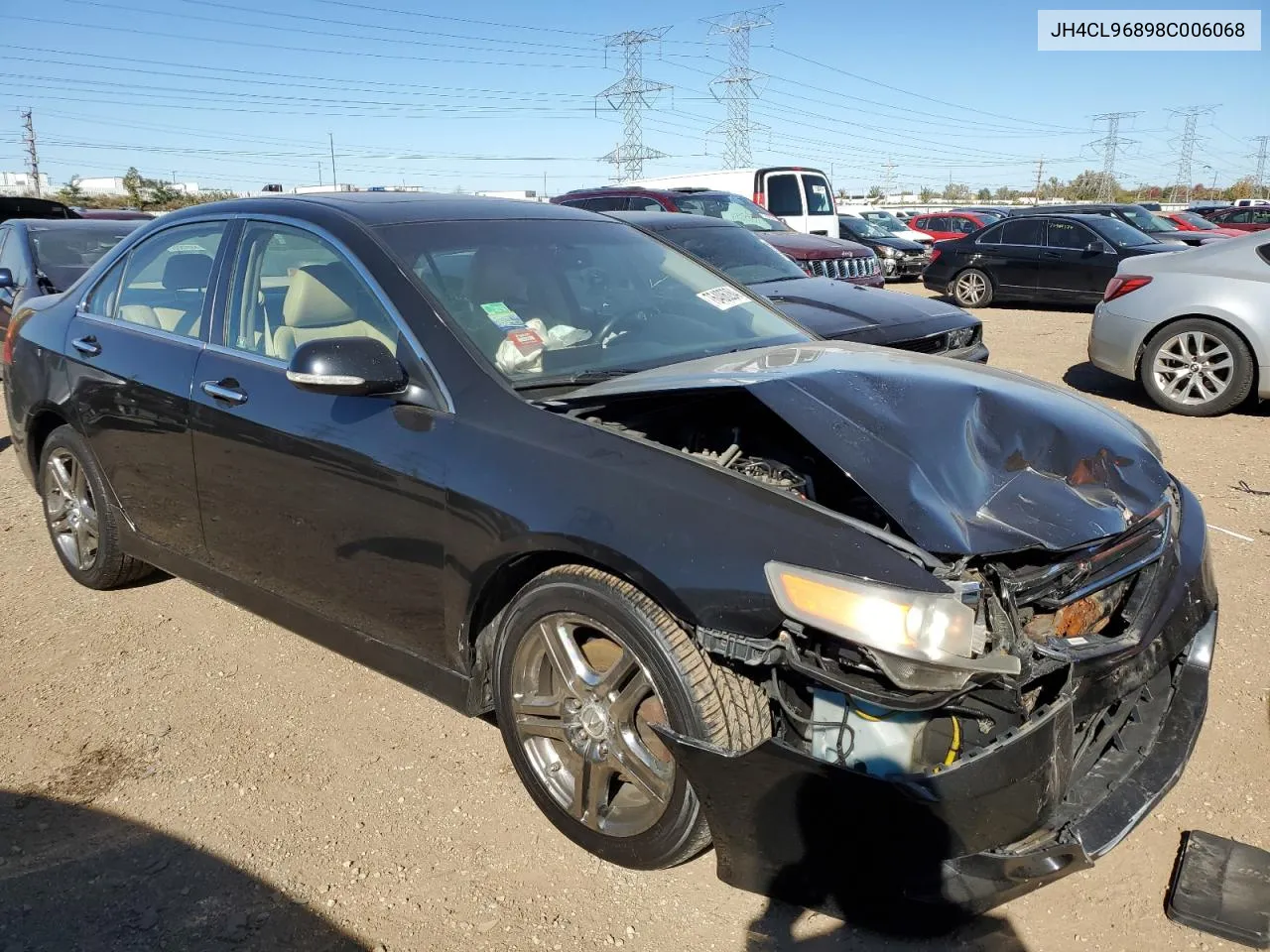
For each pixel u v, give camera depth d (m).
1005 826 2.13
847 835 2.16
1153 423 7.30
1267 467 6.07
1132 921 2.44
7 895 2.54
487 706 2.91
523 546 2.55
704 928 2.44
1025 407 2.86
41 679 3.65
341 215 3.35
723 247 8.12
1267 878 2.52
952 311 7.20
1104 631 2.60
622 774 2.58
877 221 26.41
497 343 3.00
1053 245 15.06
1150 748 2.70
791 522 2.27
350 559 3.03
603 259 3.67
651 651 2.36
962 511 2.37
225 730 3.31
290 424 3.12
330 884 2.60
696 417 3.07
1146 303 7.65
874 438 2.52
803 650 2.25
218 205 3.83
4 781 3.03
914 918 2.37
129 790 2.99
